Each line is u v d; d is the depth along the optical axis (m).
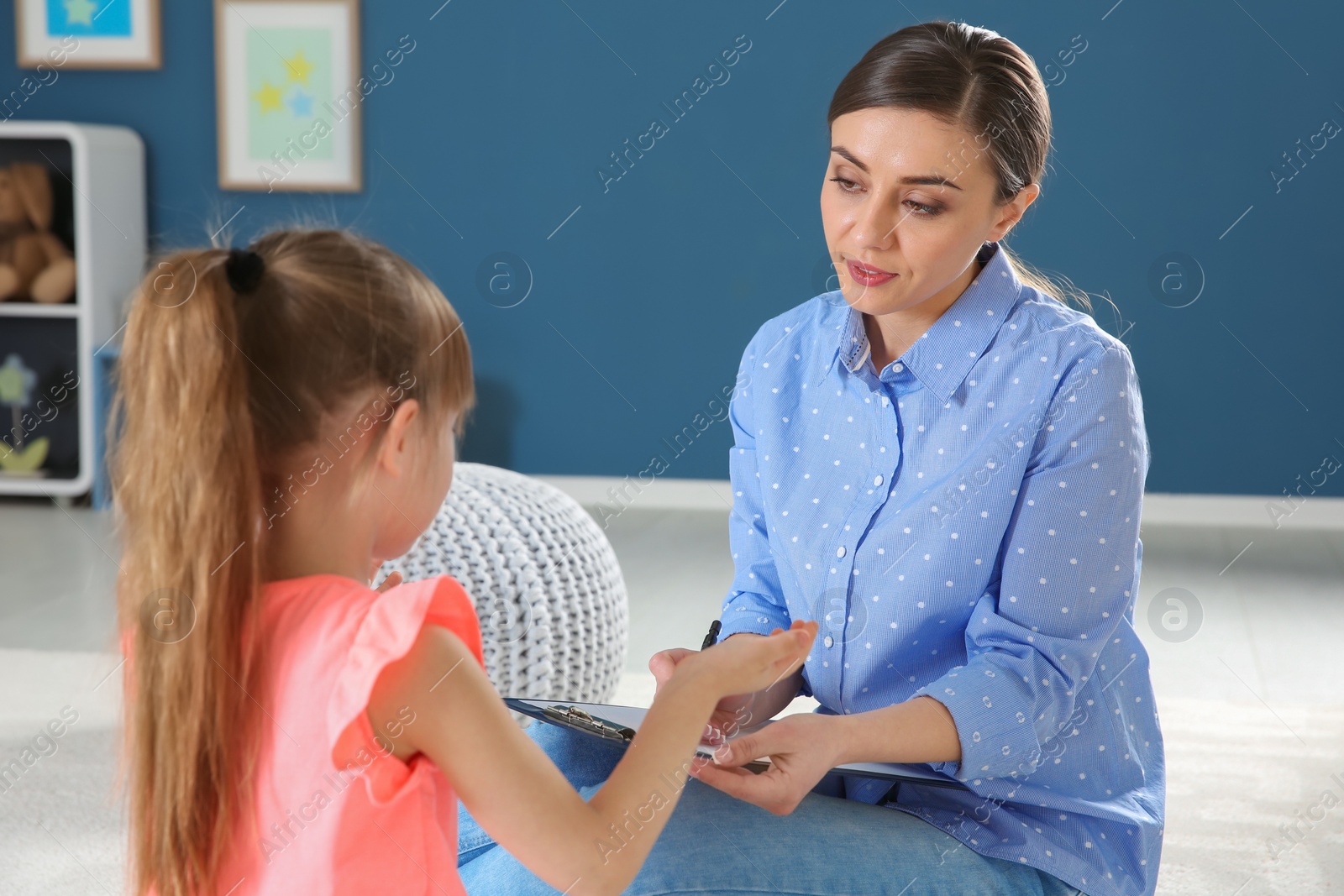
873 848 0.91
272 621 0.80
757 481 1.24
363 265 0.83
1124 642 1.03
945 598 1.02
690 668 0.86
